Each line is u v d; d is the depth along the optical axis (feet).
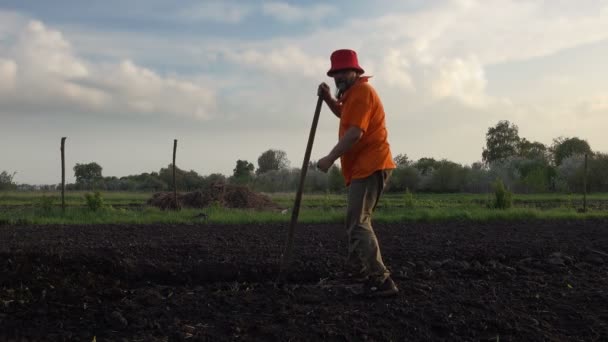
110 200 87.97
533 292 18.52
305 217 47.32
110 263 22.16
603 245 29.58
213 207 54.19
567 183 127.75
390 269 22.72
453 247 28.53
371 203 17.12
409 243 30.58
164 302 17.24
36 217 46.29
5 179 119.44
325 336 14.30
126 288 19.94
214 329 14.90
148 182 143.23
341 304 16.70
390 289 17.20
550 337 14.65
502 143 224.12
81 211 50.85
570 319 15.97
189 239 32.17
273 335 14.33
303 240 31.73
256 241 31.30
